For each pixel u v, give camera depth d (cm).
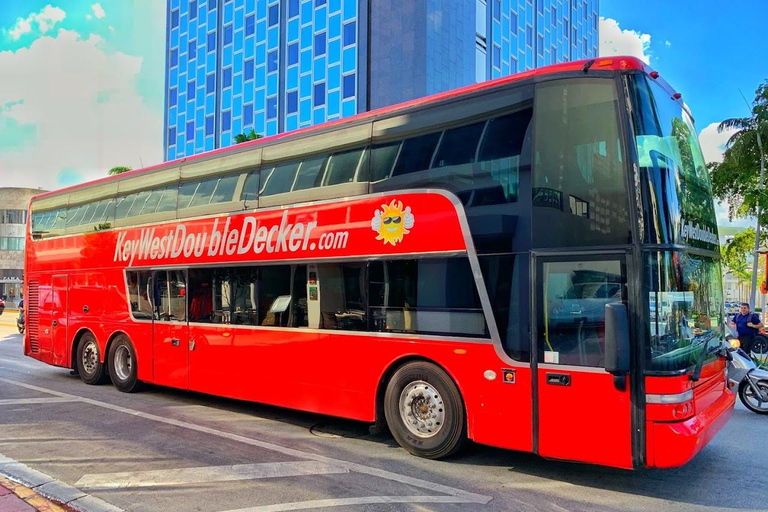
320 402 701
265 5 3906
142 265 985
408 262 629
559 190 528
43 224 1269
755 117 2583
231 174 851
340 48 3447
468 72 3372
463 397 579
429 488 529
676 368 473
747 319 1489
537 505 489
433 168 619
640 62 518
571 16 4831
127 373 1023
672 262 487
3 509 469
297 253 739
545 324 525
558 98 539
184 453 643
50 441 693
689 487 535
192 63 4422
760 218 2531
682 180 545
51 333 1205
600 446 491
